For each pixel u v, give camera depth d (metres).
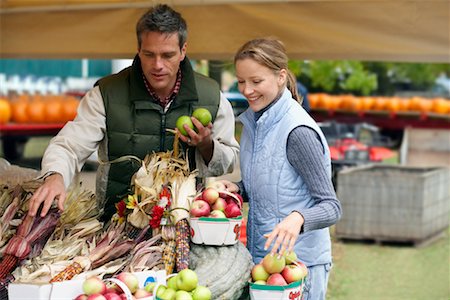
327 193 3.95
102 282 3.56
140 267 3.94
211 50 6.89
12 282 3.65
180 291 3.54
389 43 6.57
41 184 4.27
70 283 3.59
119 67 16.41
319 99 16.44
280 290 3.68
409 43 6.54
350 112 16.56
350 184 11.97
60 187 4.13
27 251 3.94
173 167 4.32
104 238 4.09
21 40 7.61
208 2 6.85
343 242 12.16
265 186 4.17
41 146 16.50
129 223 4.27
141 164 4.62
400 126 16.98
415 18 6.50
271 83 4.02
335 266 10.85
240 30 6.80
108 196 4.89
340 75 17.88
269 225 4.21
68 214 4.30
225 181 4.36
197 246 4.09
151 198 4.18
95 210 4.50
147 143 4.82
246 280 3.95
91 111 4.79
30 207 3.97
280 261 3.79
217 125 4.97
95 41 7.30
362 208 11.98
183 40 4.49
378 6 6.54
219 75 7.70
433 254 11.66
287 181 4.11
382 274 10.59
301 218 3.78
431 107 17.09
